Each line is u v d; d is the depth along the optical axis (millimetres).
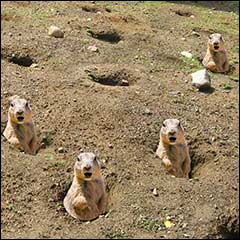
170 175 3488
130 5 5043
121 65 4188
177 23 4832
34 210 3268
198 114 3865
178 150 3523
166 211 3275
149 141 3643
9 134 3580
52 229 3182
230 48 4613
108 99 3863
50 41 4320
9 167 3428
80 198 3264
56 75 4055
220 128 3777
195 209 3295
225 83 4180
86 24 4586
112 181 3418
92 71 4098
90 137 3635
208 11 5184
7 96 3852
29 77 4012
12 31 4406
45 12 4719
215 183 3432
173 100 3943
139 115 3773
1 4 4781
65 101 3834
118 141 3619
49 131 3664
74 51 4262
